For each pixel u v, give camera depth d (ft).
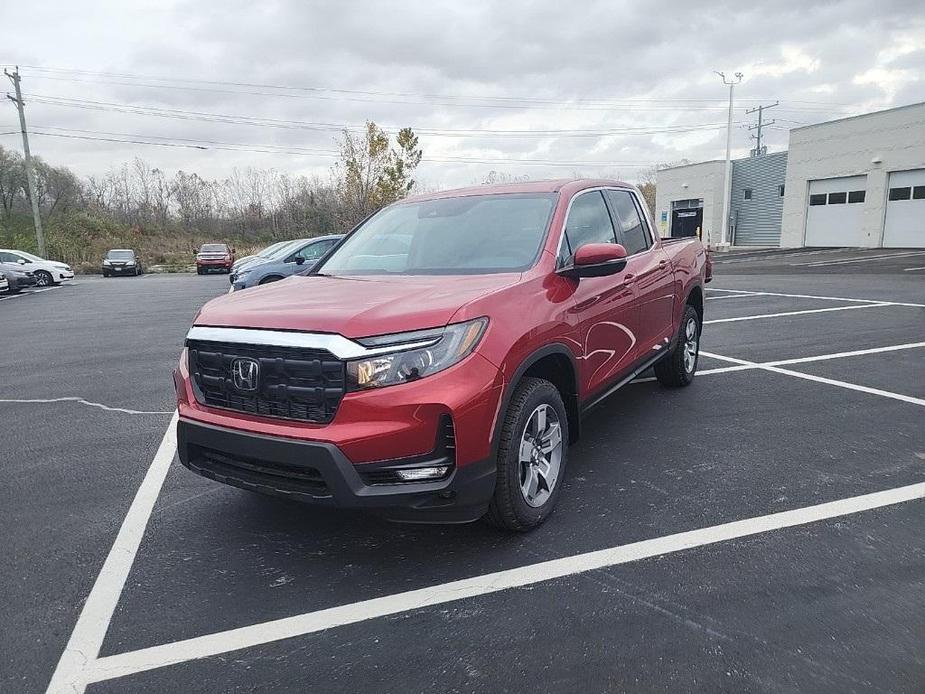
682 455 14.60
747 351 25.81
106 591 9.84
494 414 9.82
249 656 8.20
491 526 11.18
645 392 19.94
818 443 15.15
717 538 10.80
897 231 91.45
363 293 10.83
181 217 217.36
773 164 119.24
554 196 13.85
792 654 7.88
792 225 108.68
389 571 10.13
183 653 8.30
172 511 12.62
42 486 14.14
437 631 8.58
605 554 10.39
